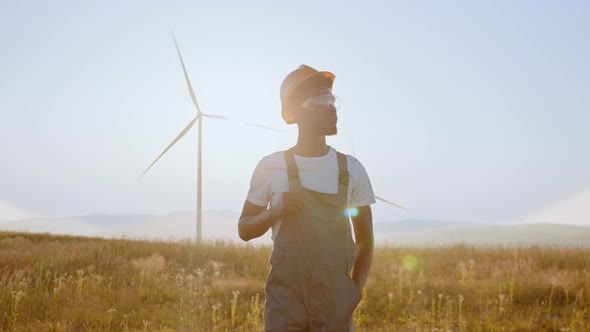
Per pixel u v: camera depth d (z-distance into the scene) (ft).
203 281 42.63
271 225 7.83
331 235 7.58
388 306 32.63
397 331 26.40
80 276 37.76
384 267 53.67
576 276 41.65
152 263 50.31
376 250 73.41
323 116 7.93
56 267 47.26
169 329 25.98
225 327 26.96
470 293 36.76
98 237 79.00
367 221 8.29
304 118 7.99
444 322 27.14
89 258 53.98
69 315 27.91
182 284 39.91
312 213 7.59
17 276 36.96
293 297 7.40
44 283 39.68
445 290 38.42
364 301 33.27
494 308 30.83
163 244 68.69
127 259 57.06
